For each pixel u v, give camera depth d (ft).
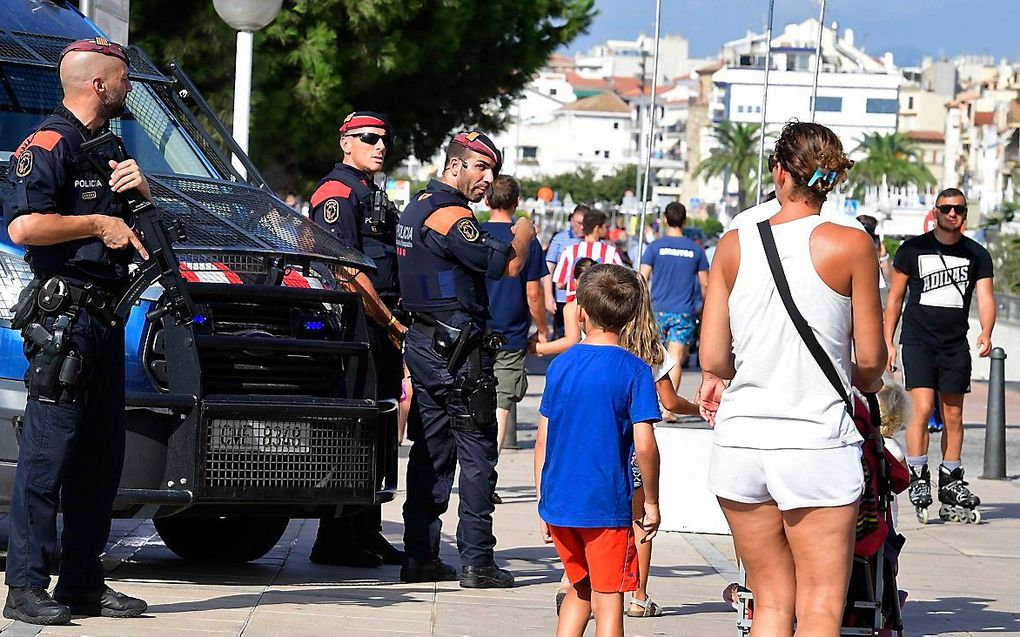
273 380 27.89
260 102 86.53
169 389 26.73
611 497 22.03
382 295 32.17
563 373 22.43
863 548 22.04
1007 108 595.88
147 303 27.02
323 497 27.76
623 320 22.65
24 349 23.66
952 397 43.45
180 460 26.66
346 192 31.76
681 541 38.63
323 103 87.35
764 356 19.51
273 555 33.68
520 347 46.26
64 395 23.35
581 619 22.74
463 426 29.81
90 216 23.12
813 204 19.85
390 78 96.22
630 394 22.17
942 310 42.96
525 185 582.76
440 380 29.76
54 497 23.67
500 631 25.57
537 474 22.88
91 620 24.18
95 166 23.30
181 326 26.66
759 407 19.51
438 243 29.48
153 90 33.60
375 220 31.91
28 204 22.81
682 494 40.09
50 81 31.99
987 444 53.98
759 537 19.99
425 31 95.55
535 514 41.88
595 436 22.09
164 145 32.55
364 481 28.22
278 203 31.37
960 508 43.47
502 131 114.93
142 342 26.89
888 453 22.71
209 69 86.33
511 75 109.29
